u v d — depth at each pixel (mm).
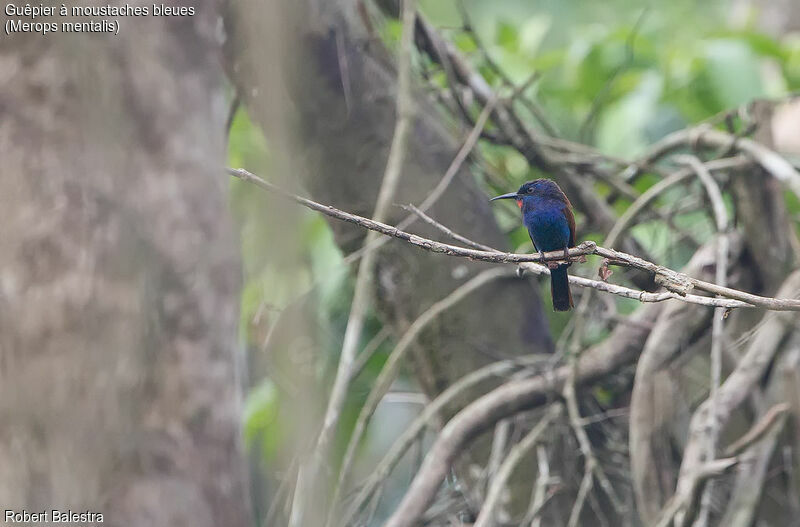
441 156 11391
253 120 9062
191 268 5238
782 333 10117
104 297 5027
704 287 6375
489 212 11695
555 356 11125
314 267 12148
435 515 11055
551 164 12586
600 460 11633
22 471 4910
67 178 5066
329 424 8742
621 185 13117
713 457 9422
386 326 11781
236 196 6508
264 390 10812
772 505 10641
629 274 12367
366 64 10859
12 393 4934
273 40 5316
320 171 10898
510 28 14469
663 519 9328
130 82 5254
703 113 13195
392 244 11273
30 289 4980
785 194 13211
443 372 11531
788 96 12016
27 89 5113
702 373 12242
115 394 5000
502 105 12453
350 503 11211
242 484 5391
